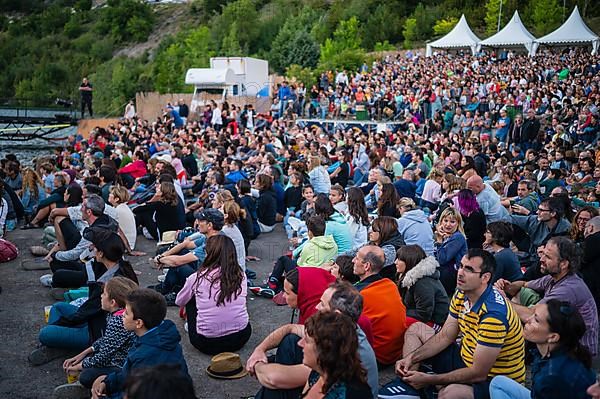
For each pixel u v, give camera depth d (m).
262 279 7.79
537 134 17.53
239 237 6.71
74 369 4.68
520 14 49.44
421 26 51.31
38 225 10.57
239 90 30.91
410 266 5.25
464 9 51.84
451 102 23.75
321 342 3.03
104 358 4.40
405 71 33.00
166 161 11.73
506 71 29.91
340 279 5.18
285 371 3.68
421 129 22.53
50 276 7.46
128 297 3.94
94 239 5.16
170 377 2.28
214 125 25.31
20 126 32.06
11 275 7.83
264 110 30.16
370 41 51.00
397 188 10.45
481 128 20.67
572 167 12.63
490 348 3.88
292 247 9.07
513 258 5.73
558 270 4.74
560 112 19.73
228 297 5.28
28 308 6.62
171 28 68.94
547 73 28.44
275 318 6.42
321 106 27.16
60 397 4.49
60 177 10.27
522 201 8.51
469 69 31.72
